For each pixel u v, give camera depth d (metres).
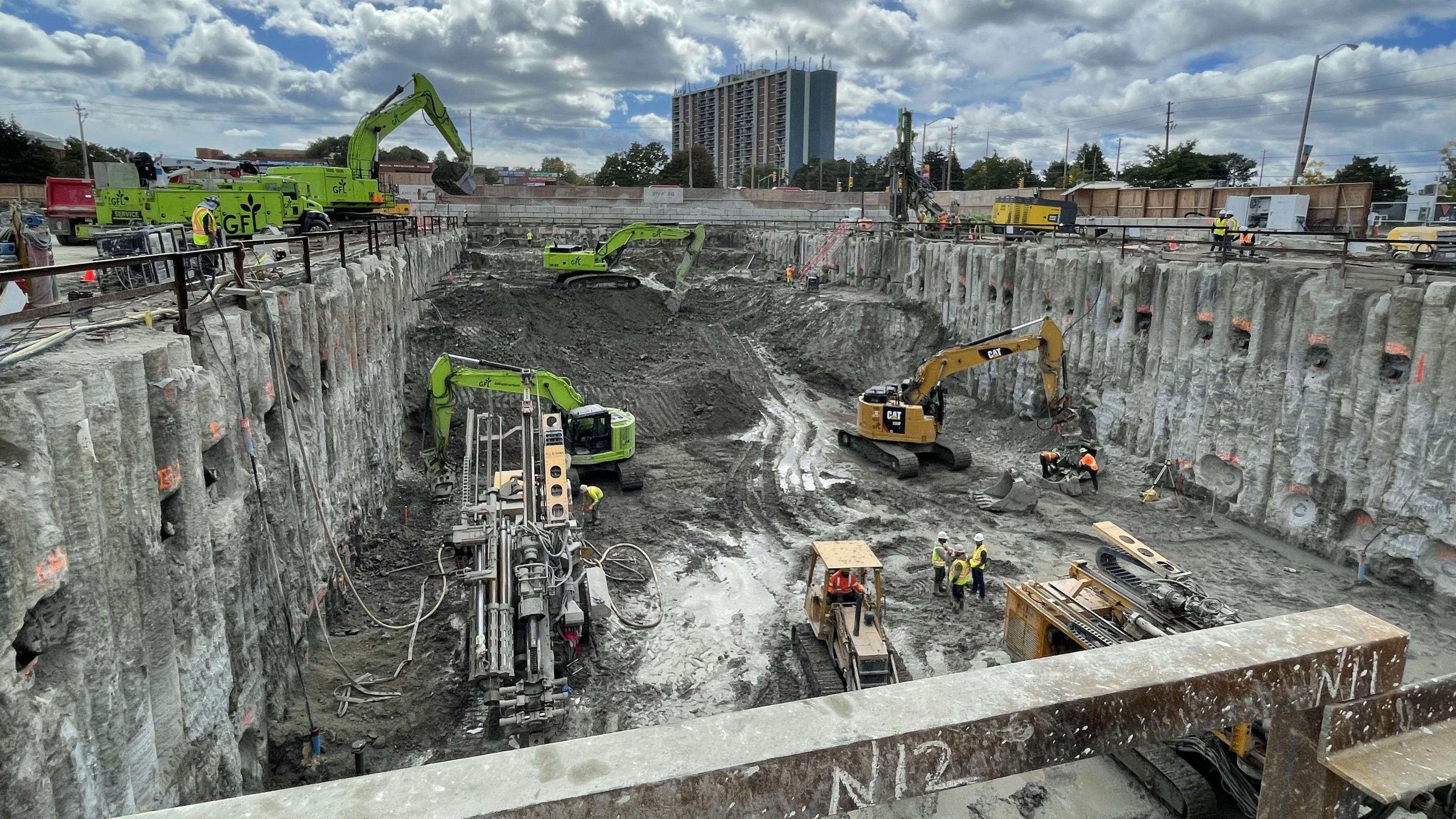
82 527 7.94
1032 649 15.52
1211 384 24.70
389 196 38.59
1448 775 2.90
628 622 18.66
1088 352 30.59
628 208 86.75
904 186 56.94
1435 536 18.94
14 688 6.74
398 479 26.34
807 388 40.44
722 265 71.50
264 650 13.02
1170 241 29.98
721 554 22.47
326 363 18.17
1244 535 23.19
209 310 13.21
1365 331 20.33
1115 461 28.36
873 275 51.09
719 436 33.59
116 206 28.08
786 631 18.30
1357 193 44.88
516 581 15.52
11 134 68.56
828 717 2.63
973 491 26.88
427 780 2.34
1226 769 12.11
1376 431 20.16
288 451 14.41
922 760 2.58
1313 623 3.19
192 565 10.16
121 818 2.16
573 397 27.42
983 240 46.09
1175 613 13.56
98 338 10.35
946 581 20.33
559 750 2.49
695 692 16.17
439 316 37.38
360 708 14.50
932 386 29.22
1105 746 2.78
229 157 78.38
